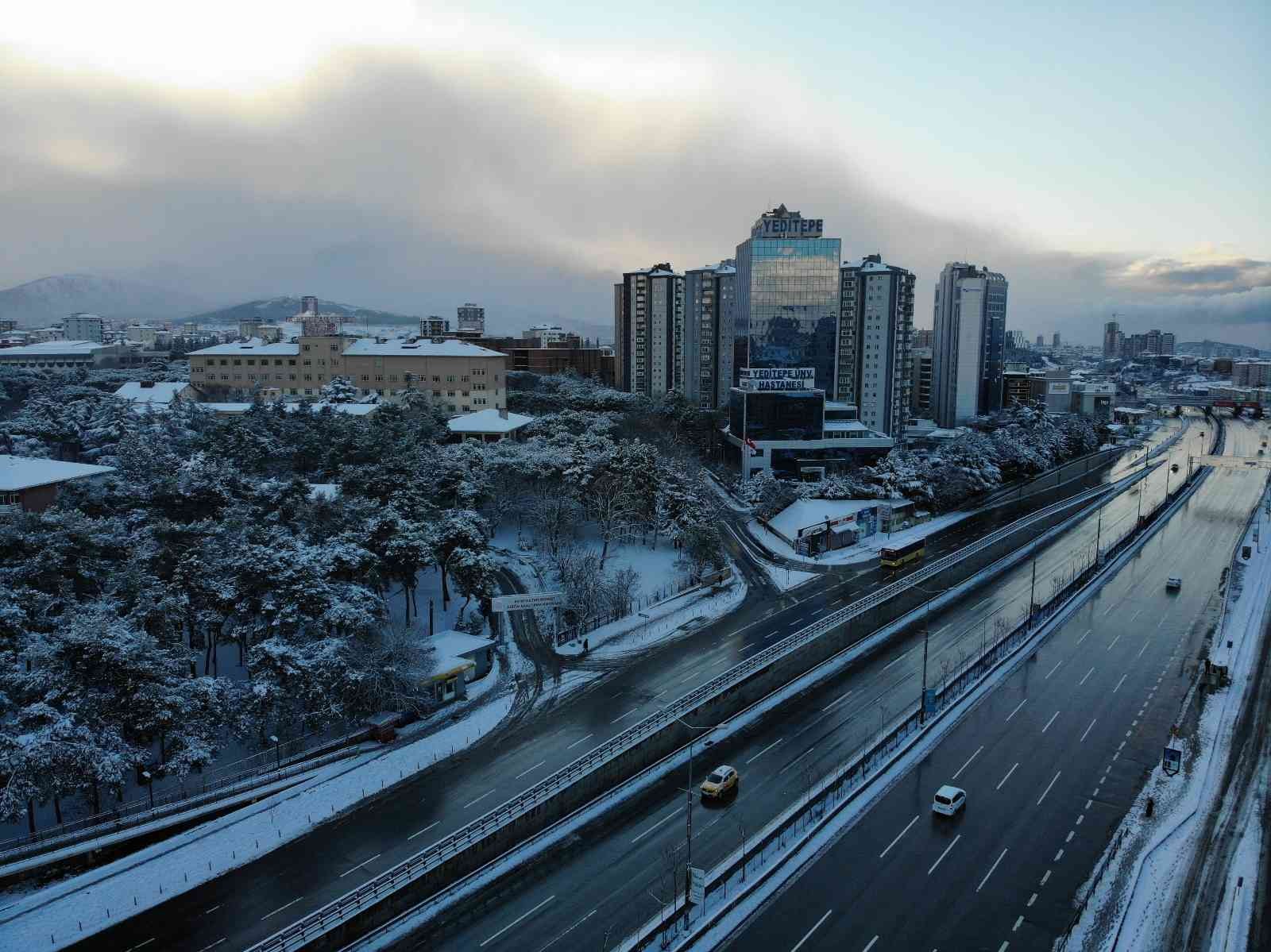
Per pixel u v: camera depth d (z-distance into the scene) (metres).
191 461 124.62
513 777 70.00
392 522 97.81
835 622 99.06
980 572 130.50
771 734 78.00
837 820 63.06
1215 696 86.44
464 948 50.28
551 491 138.25
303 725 77.81
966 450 197.50
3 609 70.25
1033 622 106.06
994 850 59.56
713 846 60.41
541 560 126.56
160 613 72.94
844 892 54.81
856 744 75.56
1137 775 70.62
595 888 55.78
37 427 151.62
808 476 182.38
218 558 86.56
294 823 63.41
